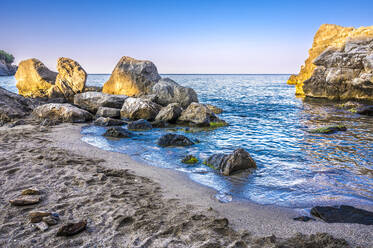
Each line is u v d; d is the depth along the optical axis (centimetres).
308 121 2088
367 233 516
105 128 1748
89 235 465
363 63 3222
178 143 1316
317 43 4950
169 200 657
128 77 3008
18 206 563
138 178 823
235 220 569
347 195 736
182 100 2503
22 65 3444
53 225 493
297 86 5025
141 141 1397
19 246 421
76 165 896
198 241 457
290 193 748
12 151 1023
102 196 643
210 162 999
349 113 2520
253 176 890
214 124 1905
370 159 1084
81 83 3197
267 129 1762
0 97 2112
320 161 1062
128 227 498
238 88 7456
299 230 529
